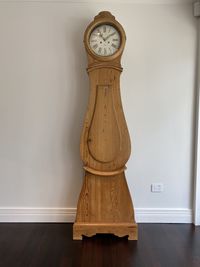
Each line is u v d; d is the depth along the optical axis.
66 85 2.83
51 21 2.79
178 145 2.89
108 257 2.25
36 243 2.47
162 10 2.79
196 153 2.85
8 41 2.79
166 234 2.67
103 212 2.54
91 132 2.48
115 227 2.53
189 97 2.85
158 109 2.86
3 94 2.83
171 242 2.51
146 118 2.86
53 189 2.90
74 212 2.90
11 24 2.78
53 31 2.79
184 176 2.90
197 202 2.87
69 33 2.80
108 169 2.51
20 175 2.90
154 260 2.21
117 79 2.47
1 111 2.85
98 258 2.23
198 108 2.80
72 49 2.81
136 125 2.87
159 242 2.51
